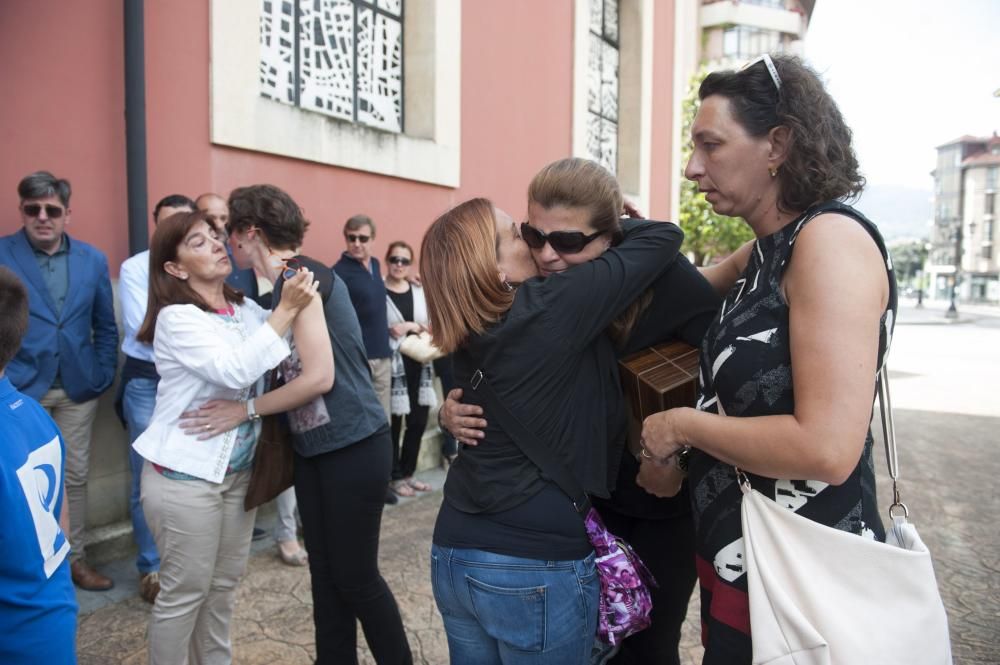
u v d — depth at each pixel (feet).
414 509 13.71
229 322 6.58
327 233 13.94
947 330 90.22
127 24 10.25
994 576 11.12
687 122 40.91
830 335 3.17
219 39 11.51
